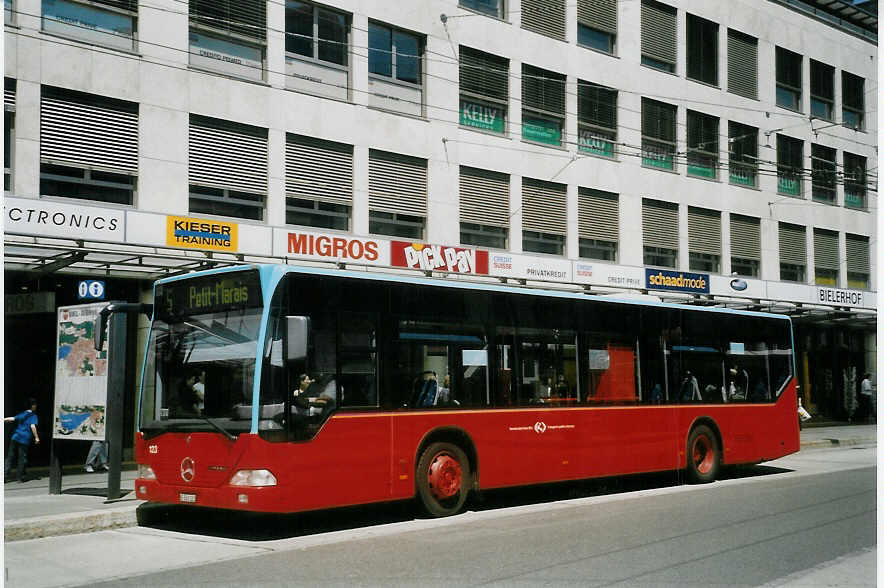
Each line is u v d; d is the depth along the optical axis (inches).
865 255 1491.1
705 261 1237.1
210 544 397.4
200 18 775.7
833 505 492.1
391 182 901.2
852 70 1478.8
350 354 429.4
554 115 1061.8
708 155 1253.1
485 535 400.8
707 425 635.5
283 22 824.9
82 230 671.8
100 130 711.7
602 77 1112.2
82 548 390.3
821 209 1412.4
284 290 408.8
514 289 517.3
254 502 387.9
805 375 1364.4
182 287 439.8
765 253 1314.0
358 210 868.6
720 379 649.0
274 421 395.2
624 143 1131.3
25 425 642.2
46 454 703.1
